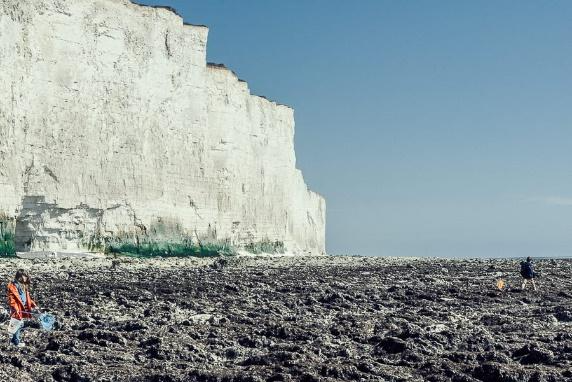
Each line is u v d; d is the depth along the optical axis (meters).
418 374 13.44
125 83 62.56
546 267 54.56
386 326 19.34
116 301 24.84
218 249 73.81
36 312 21.25
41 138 54.69
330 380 12.51
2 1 52.06
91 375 12.88
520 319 21.06
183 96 69.44
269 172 89.75
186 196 69.56
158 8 67.00
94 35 59.94
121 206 61.78
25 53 53.62
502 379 12.76
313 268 53.66
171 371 13.38
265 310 22.89
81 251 57.75
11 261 47.03
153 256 64.00
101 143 60.06
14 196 52.34
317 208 115.38
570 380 12.61
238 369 13.74
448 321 20.94
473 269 52.06
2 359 14.27
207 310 22.81
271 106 90.81
